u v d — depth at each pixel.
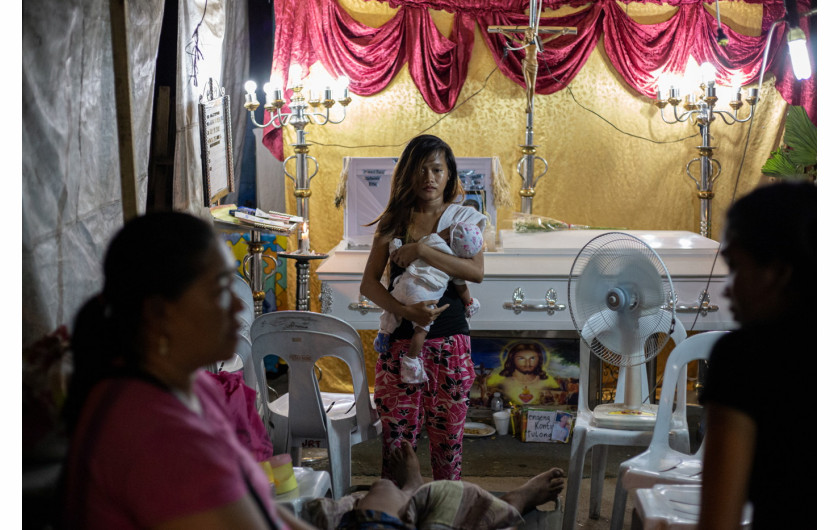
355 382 3.11
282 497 2.36
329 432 3.12
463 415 2.97
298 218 4.53
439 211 3.01
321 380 5.32
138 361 1.25
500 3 5.20
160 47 3.31
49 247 1.76
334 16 5.14
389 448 2.95
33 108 1.69
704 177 5.27
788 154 4.26
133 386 1.20
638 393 3.19
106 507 1.15
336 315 4.09
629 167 5.43
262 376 3.16
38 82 1.71
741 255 1.34
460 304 3.00
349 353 3.06
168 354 1.26
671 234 4.48
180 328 1.25
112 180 2.24
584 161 5.42
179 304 1.24
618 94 5.36
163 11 2.96
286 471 2.38
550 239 4.33
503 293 4.03
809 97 5.24
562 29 4.87
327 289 4.09
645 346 3.02
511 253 4.15
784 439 1.30
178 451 1.14
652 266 2.87
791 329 1.31
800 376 1.30
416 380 2.84
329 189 5.38
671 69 5.32
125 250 1.24
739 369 1.32
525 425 4.40
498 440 4.44
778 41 5.26
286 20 5.11
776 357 1.31
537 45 4.90
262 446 2.50
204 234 1.29
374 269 2.97
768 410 1.30
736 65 5.30
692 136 5.41
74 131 1.93
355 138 5.34
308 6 5.12
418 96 5.32
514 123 5.37
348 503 2.25
